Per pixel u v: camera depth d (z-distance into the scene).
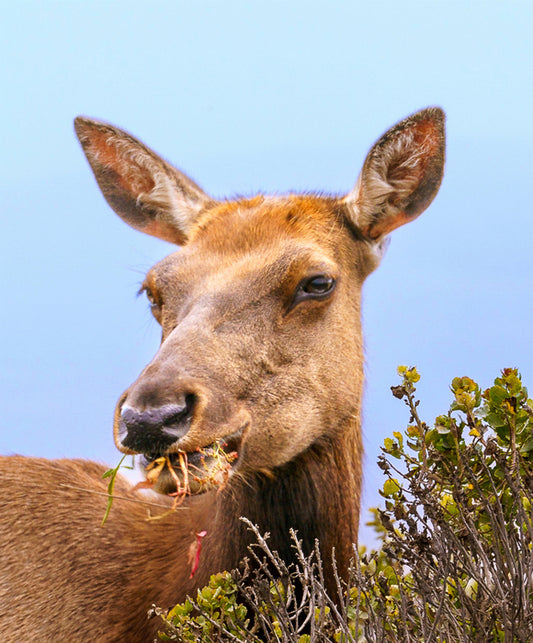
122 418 8.81
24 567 10.82
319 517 10.54
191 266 10.70
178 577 10.24
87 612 10.49
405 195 11.93
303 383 10.30
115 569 10.62
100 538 10.87
